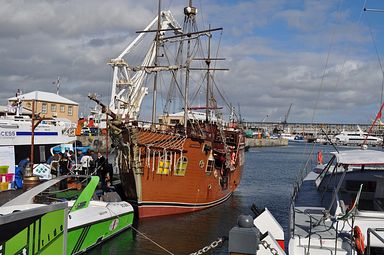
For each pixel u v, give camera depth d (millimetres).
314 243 8898
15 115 29375
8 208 13188
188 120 24141
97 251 15180
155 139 20266
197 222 20203
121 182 20953
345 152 12562
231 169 27359
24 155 24453
